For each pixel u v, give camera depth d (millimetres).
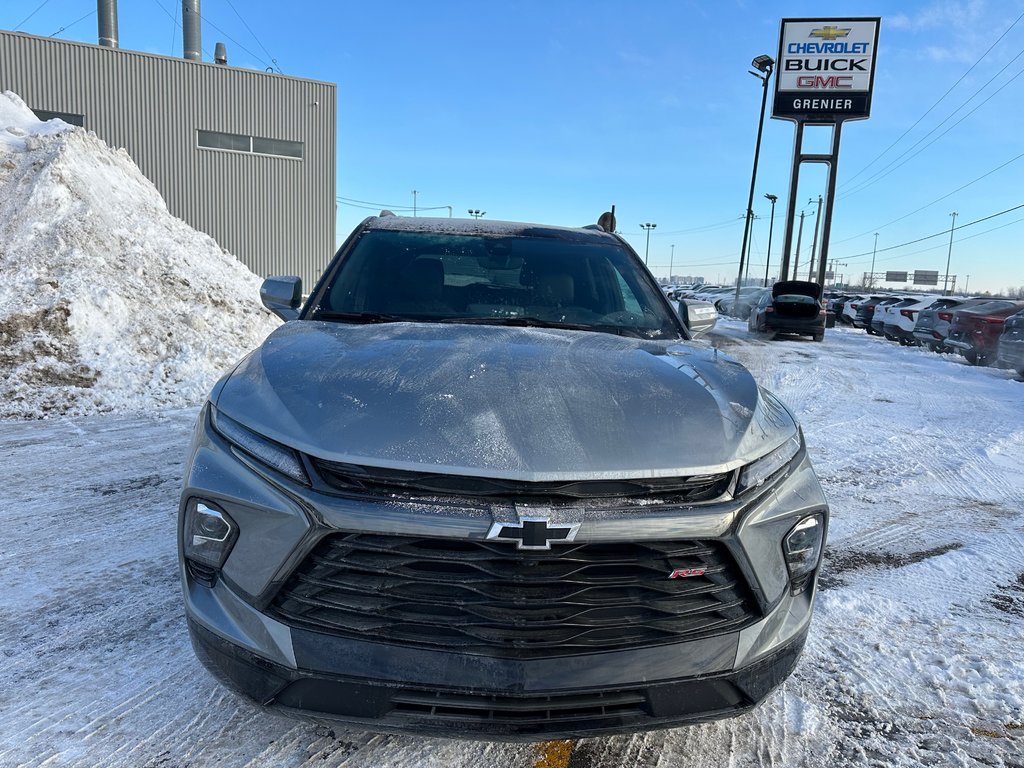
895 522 4379
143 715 2162
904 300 22578
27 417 6180
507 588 1604
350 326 2564
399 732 1642
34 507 4004
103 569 3209
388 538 1606
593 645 1631
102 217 9500
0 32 20172
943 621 3016
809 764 2078
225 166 23328
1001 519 4496
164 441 5535
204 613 1763
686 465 1719
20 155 10031
